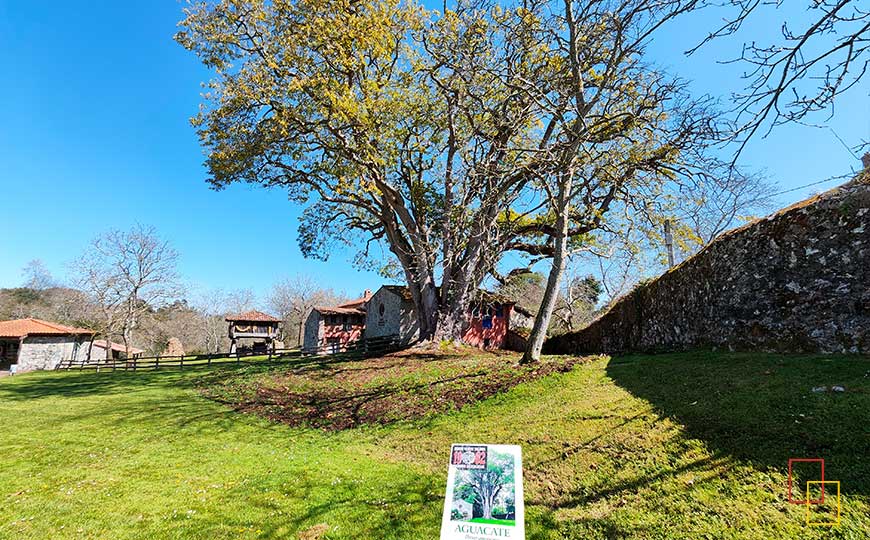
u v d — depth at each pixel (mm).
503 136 16344
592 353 18234
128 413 14273
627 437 6578
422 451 8320
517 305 36000
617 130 12453
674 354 11328
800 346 8664
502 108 15984
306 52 17078
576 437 7109
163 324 57406
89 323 46625
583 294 33406
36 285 65938
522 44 13469
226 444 10188
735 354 9539
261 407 14602
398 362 19688
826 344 8227
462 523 3514
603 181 14117
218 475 7734
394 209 21953
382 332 34344
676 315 12703
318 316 43281
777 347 9094
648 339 14242
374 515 5578
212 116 18047
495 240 18406
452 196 20812
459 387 12367
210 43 17656
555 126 18188
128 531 5547
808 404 5980
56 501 6629
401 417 11047
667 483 5184
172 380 22688
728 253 10617
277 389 17531
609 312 17406
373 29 16797
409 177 23312
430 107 19312
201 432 11516
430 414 10648
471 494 3629
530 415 8734
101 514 6090
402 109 18562
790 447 5164
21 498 6805
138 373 26844
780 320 9148
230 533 5371
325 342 41844
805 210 8953
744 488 4715
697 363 9336
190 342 64500
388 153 18938
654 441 6223
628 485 5371
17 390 21000
